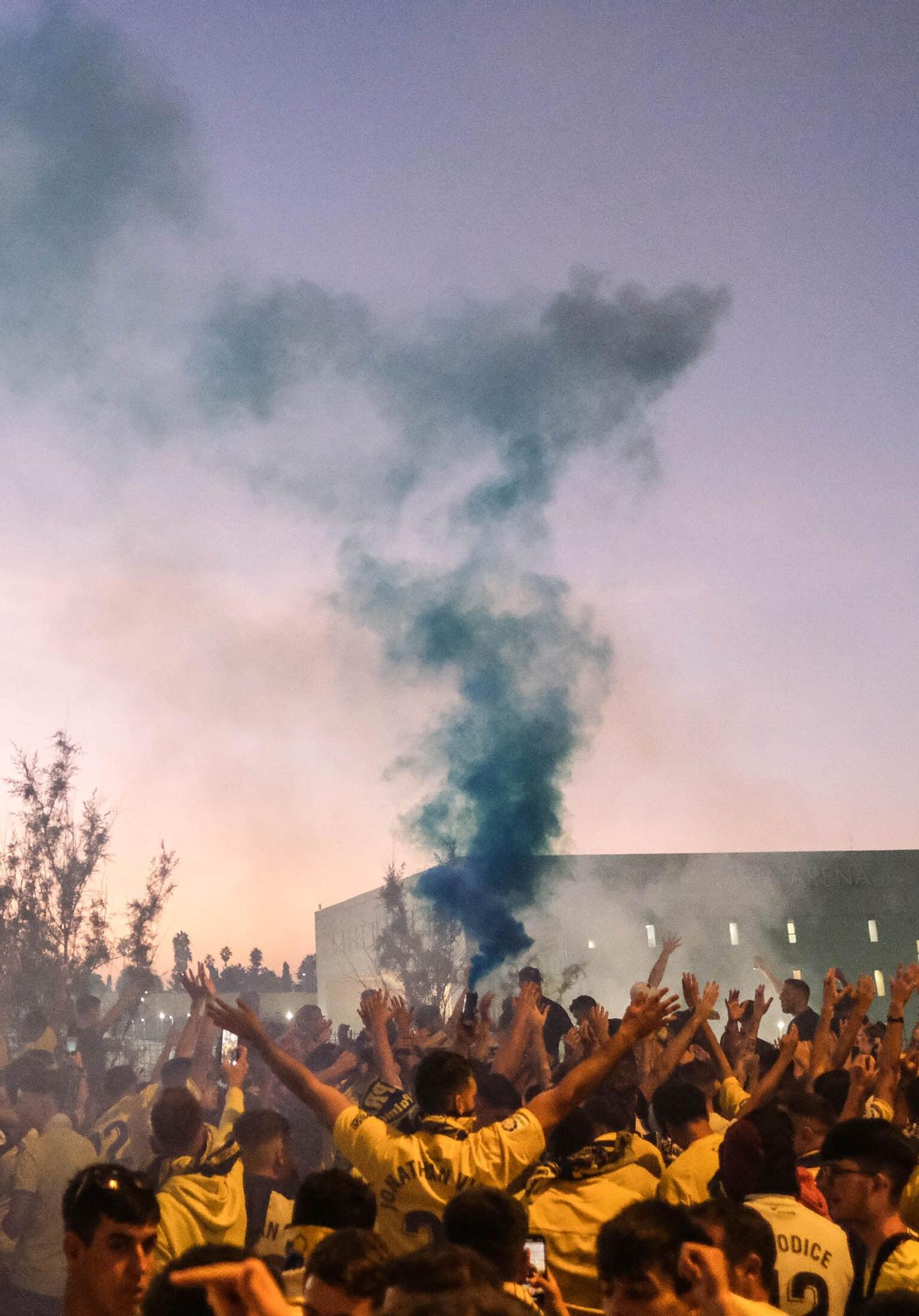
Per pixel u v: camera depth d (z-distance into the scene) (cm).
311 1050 1176
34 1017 1218
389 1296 300
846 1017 1143
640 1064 890
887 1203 457
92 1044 1191
